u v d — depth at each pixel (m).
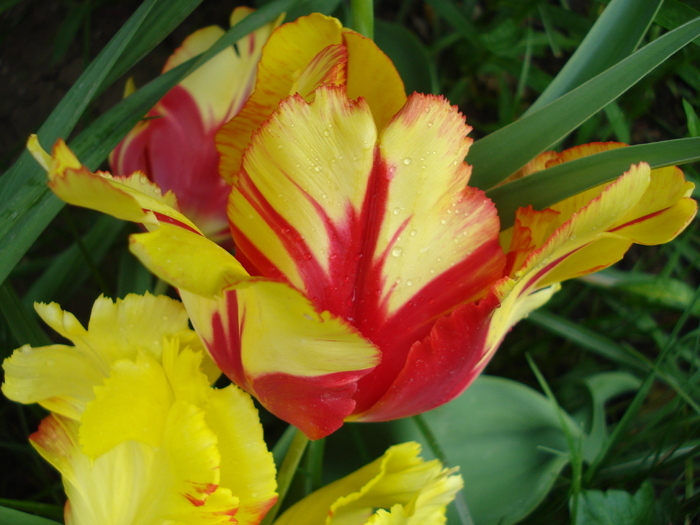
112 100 0.63
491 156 0.38
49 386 0.35
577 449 0.44
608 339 0.53
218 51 0.41
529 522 0.47
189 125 0.42
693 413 0.52
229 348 0.34
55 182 0.30
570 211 0.37
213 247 0.31
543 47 0.65
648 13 0.40
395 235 0.33
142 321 0.35
